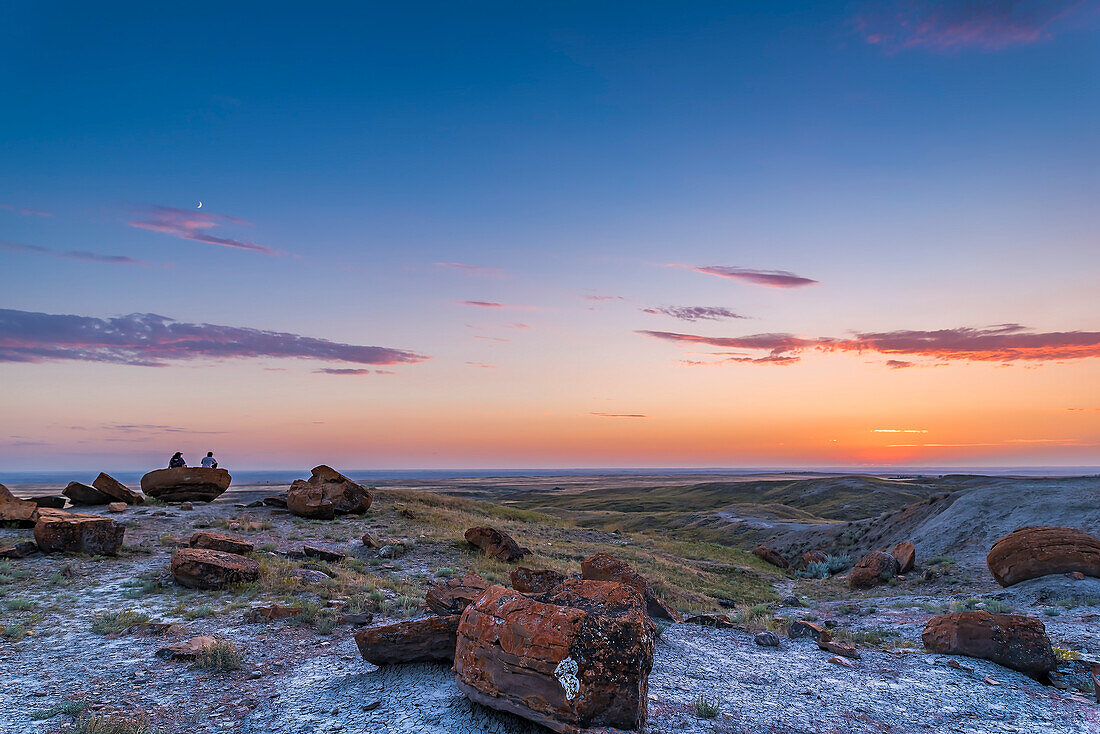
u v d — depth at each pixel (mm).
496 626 8102
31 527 23656
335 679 9641
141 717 7930
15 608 13555
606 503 170250
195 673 9844
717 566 32875
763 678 10531
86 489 31859
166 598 14953
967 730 8469
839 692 9898
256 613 13227
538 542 32656
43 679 9398
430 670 9789
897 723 8664
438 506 43562
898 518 44500
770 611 20312
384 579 19203
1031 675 11156
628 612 8164
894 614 19391
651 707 8594
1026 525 32094
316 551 21766
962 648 12023
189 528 25844
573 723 7102
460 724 7785
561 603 8555
